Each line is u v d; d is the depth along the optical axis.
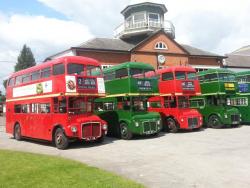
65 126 14.94
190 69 21.59
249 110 24.25
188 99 21.47
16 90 19.89
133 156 12.52
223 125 23.11
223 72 22.95
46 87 16.53
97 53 32.88
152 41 36.00
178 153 12.85
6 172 9.30
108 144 16.31
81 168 9.77
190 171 9.74
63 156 13.02
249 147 13.96
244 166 10.29
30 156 12.07
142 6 38.00
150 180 8.80
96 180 8.30
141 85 18.42
